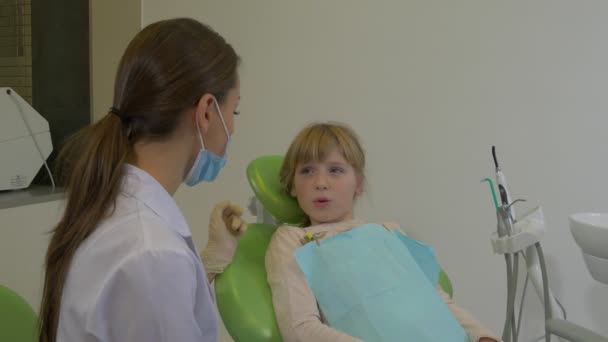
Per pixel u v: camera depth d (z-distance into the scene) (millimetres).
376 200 1838
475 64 1684
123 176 695
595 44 1569
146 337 603
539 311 1692
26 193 1941
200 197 2086
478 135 1705
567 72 1603
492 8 1647
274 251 1268
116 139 704
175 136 724
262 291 1223
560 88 1613
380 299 1166
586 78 1588
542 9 1604
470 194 1729
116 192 681
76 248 668
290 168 1336
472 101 1699
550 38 1605
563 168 1637
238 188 2025
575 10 1576
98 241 651
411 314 1153
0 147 1881
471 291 1768
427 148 1763
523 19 1624
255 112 1975
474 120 1703
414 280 1231
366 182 1704
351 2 1797
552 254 1670
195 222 2113
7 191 1958
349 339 1069
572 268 1655
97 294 615
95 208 672
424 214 1788
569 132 1619
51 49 2242
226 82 754
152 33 730
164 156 729
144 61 705
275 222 1467
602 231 1213
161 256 617
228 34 1979
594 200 1618
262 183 1356
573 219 1307
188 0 2021
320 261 1223
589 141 1604
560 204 1650
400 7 1741
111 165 690
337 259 1217
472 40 1678
